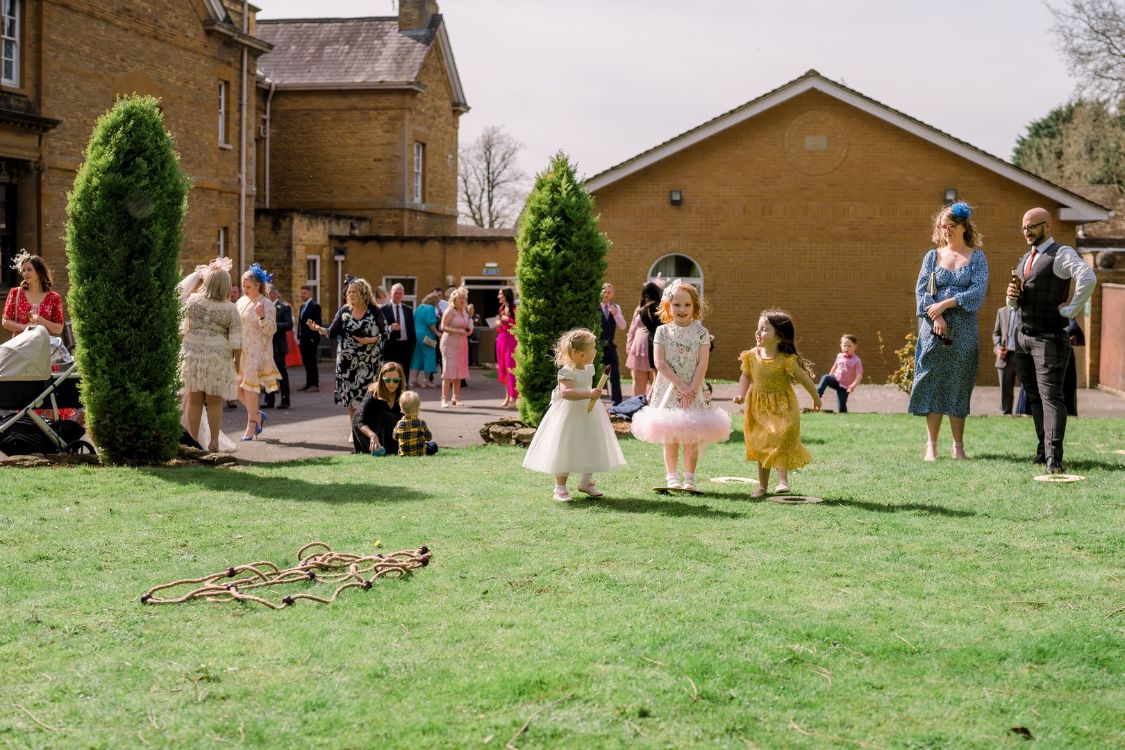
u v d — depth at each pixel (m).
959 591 5.62
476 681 4.33
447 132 43.47
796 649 4.70
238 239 30.78
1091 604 5.40
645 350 14.70
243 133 30.64
